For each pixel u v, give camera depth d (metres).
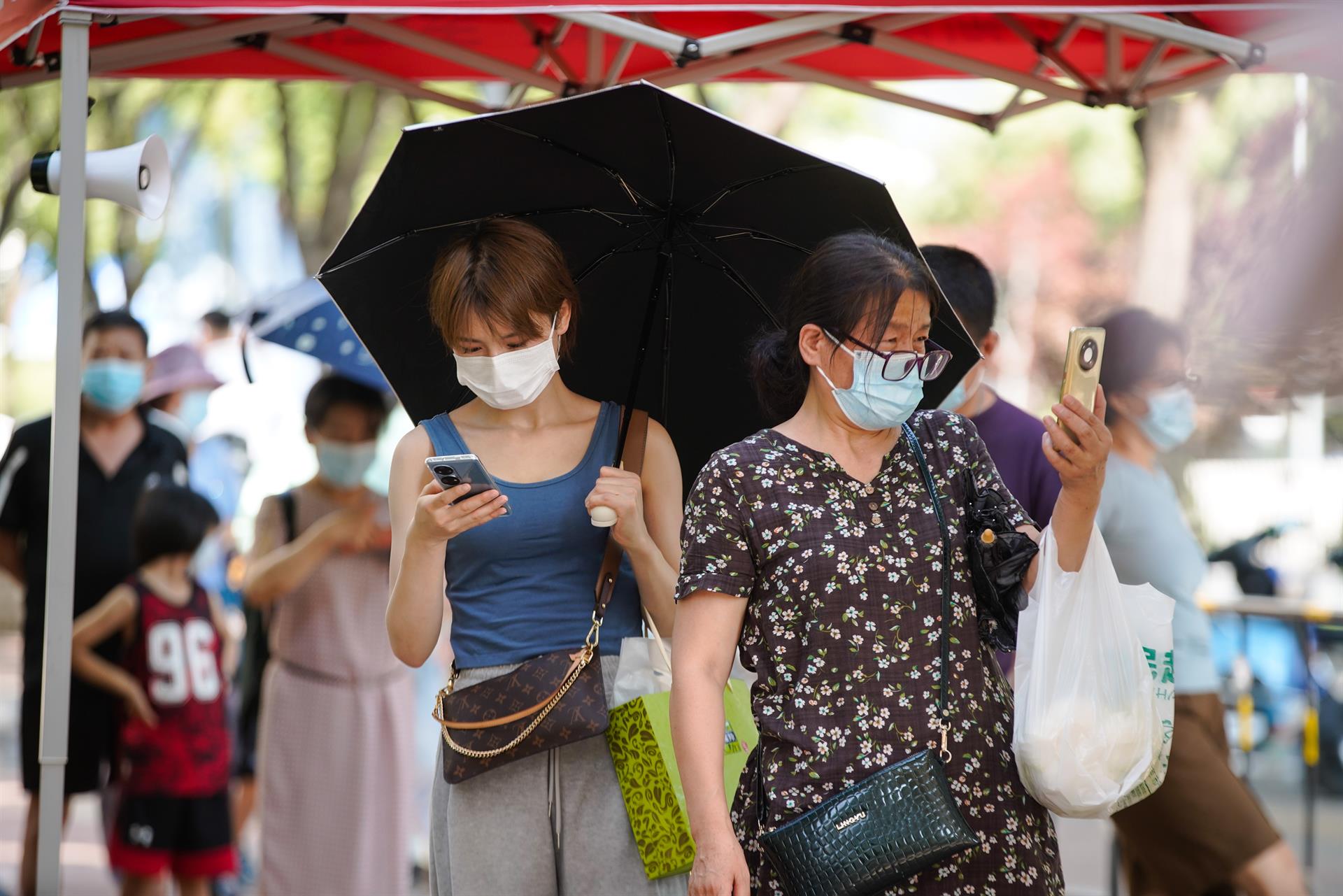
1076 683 10.32
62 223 13.66
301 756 20.66
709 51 14.48
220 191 74.56
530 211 13.52
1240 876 16.55
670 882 12.12
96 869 29.66
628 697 12.19
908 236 11.70
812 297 10.50
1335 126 18.69
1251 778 32.50
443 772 12.41
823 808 9.85
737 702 12.66
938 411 11.24
